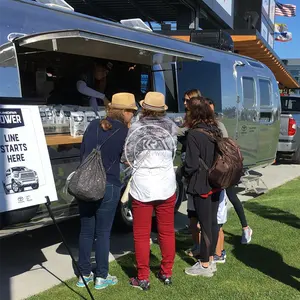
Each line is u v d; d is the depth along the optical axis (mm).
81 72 5750
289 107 13172
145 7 13289
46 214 4074
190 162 3883
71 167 4387
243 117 7512
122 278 4109
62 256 4758
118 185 3797
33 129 3498
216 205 4102
